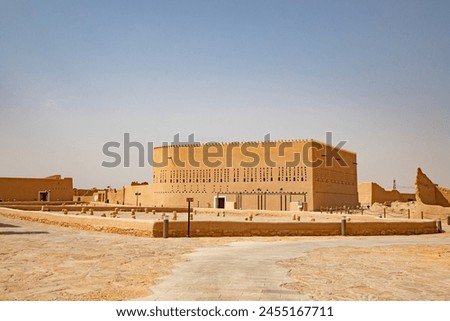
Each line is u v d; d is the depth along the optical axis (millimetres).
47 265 14062
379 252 18406
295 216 42750
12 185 82312
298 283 11375
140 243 20828
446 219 40781
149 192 82062
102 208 54500
